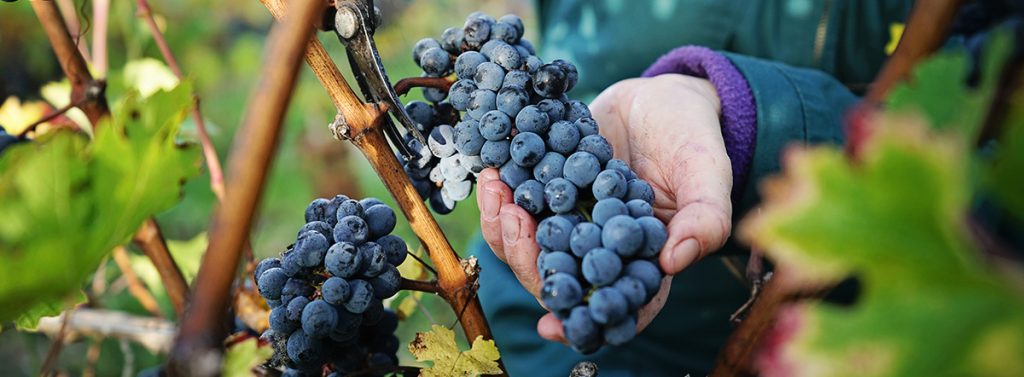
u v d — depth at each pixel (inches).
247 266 25.1
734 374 17.0
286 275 20.0
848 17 30.1
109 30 50.5
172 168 16.4
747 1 30.3
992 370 11.5
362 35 19.6
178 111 16.3
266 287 19.9
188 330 14.4
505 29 21.2
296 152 66.9
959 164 11.7
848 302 27.7
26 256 15.7
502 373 21.0
